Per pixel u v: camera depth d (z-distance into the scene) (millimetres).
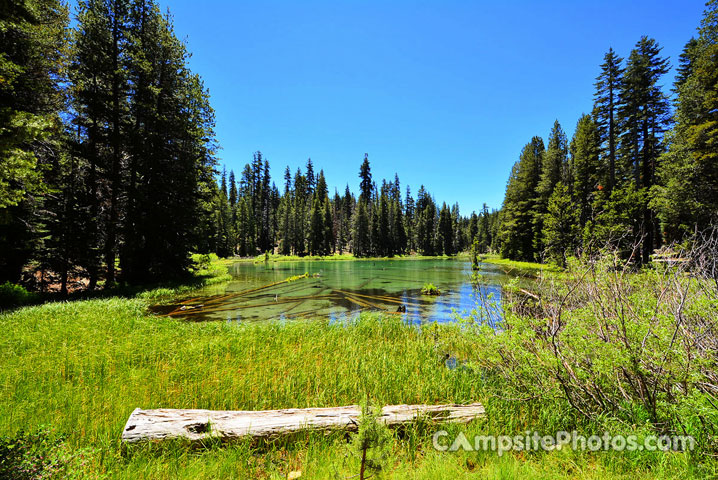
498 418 4180
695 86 19625
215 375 5727
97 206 18719
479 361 6168
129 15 19781
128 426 3518
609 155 33062
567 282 4496
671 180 20266
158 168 20656
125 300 14375
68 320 9898
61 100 16219
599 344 3652
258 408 4582
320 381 5527
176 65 22234
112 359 6477
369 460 2398
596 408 3977
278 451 3568
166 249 21031
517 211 44344
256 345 7902
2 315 10445
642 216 22891
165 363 6531
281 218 76812
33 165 6219
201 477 3010
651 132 29203
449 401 4887
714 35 18516
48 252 16078
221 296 18688
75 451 2932
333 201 92875
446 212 89625
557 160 39469
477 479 2875
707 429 3055
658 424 3336
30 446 2783
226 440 3613
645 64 28188
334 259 68688
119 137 18594
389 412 4129
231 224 70062
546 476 2883
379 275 32719
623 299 3861
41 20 14664
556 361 3861
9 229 14523
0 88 12039
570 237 23016
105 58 18516
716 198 18031
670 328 3412
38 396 4727
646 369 3480
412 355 7426
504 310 4949
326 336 8984
